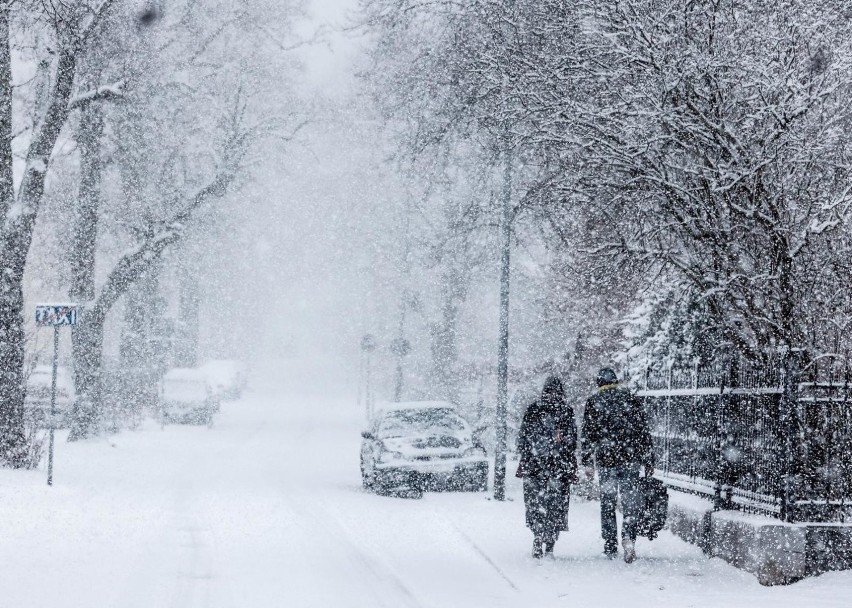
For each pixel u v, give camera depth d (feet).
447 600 61.82
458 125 107.34
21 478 130.00
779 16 77.77
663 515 79.92
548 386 83.20
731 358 83.61
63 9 139.64
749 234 80.74
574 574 72.13
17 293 146.82
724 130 76.18
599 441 80.64
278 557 77.77
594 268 90.94
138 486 133.90
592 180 81.00
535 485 80.79
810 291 82.48
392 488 136.05
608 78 80.48
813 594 64.34
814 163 79.30
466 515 110.11
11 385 145.18
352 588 65.26
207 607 58.18
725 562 76.59
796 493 72.13
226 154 224.53
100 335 223.10
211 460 184.65
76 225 226.17
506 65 85.92
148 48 196.95
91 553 77.97
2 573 67.87
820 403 74.28
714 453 86.02
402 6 107.65
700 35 78.89
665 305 111.86
